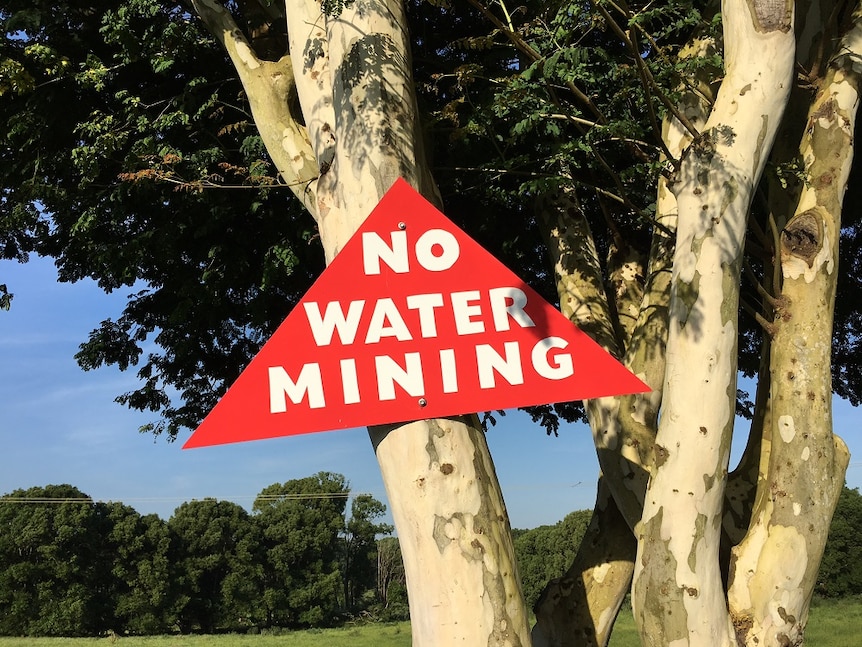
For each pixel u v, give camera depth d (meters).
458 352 3.29
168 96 7.41
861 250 8.40
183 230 7.47
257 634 59.88
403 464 3.30
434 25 7.25
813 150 4.45
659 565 3.55
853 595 49.22
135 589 60.31
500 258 8.07
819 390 3.95
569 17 4.35
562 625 5.05
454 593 3.22
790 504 3.81
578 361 3.29
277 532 68.56
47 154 7.47
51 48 6.60
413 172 3.82
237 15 7.18
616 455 5.00
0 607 56.53
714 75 5.18
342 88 3.89
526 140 6.39
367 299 3.30
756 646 3.63
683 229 3.80
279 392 3.20
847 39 4.64
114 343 9.71
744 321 8.27
